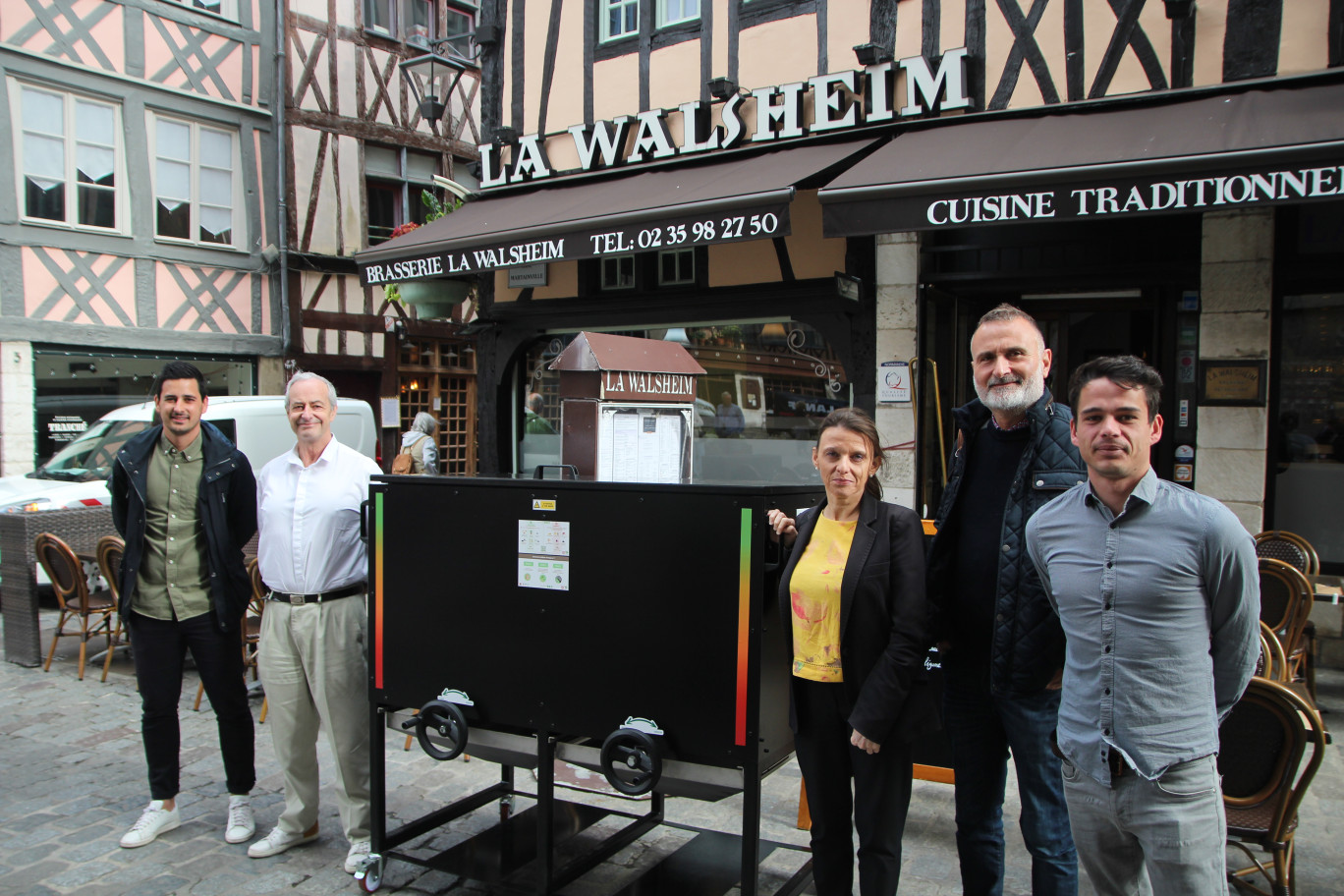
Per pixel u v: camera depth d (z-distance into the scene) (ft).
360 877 10.30
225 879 10.66
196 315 38.88
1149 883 7.20
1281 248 17.44
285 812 11.85
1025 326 8.16
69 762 14.32
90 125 35.68
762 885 10.12
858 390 20.92
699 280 23.34
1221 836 6.54
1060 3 18.60
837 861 8.67
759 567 8.37
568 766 12.59
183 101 38.22
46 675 19.20
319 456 10.98
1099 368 6.68
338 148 43.65
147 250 37.22
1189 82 17.49
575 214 20.72
